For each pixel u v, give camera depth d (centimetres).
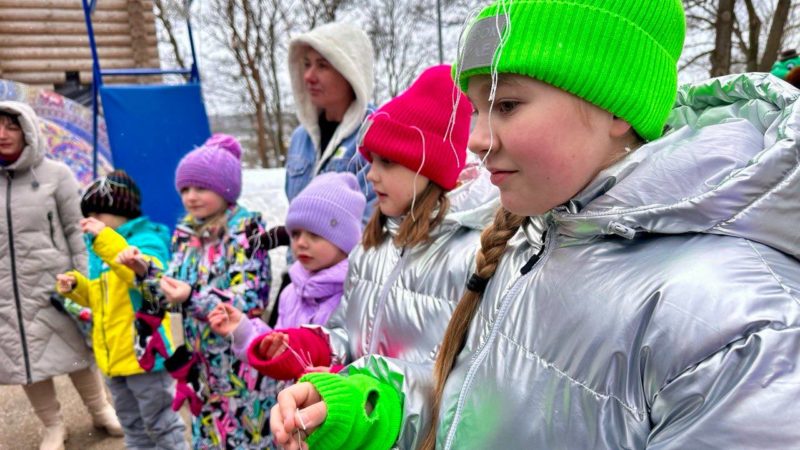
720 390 58
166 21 1337
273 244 212
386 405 96
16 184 263
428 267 128
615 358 68
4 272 260
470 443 82
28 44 586
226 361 192
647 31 72
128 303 231
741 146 72
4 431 297
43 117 574
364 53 232
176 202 436
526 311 82
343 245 180
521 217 97
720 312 60
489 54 72
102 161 607
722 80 85
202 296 187
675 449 59
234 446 192
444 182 136
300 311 185
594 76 69
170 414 242
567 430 71
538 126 71
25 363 262
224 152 211
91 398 288
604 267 74
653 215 69
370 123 140
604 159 75
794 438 53
